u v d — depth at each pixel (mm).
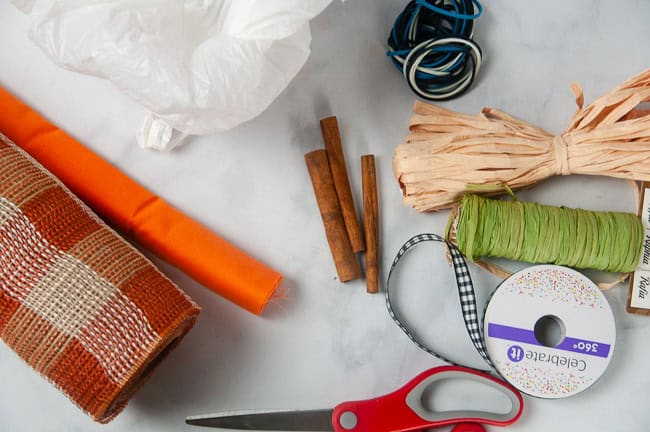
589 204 860
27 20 887
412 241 815
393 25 865
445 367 789
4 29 889
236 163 865
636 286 814
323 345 832
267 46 721
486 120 797
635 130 773
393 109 876
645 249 810
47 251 721
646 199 814
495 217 772
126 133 872
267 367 828
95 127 873
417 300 843
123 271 724
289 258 847
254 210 856
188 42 738
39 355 713
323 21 890
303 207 857
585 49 893
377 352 832
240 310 838
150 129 849
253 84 731
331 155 846
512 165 782
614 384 828
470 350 834
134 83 717
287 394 823
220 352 831
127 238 848
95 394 707
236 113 742
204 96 718
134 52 708
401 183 813
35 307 712
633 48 894
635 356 833
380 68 883
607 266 790
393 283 844
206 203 857
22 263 720
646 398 825
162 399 822
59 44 714
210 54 720
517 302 792
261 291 800
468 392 825
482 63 887
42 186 750
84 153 844
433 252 851
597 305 792
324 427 784
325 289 842
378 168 866
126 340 704
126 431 817
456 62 826
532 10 897
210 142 867
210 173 863
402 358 832
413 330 838
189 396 823
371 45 888
